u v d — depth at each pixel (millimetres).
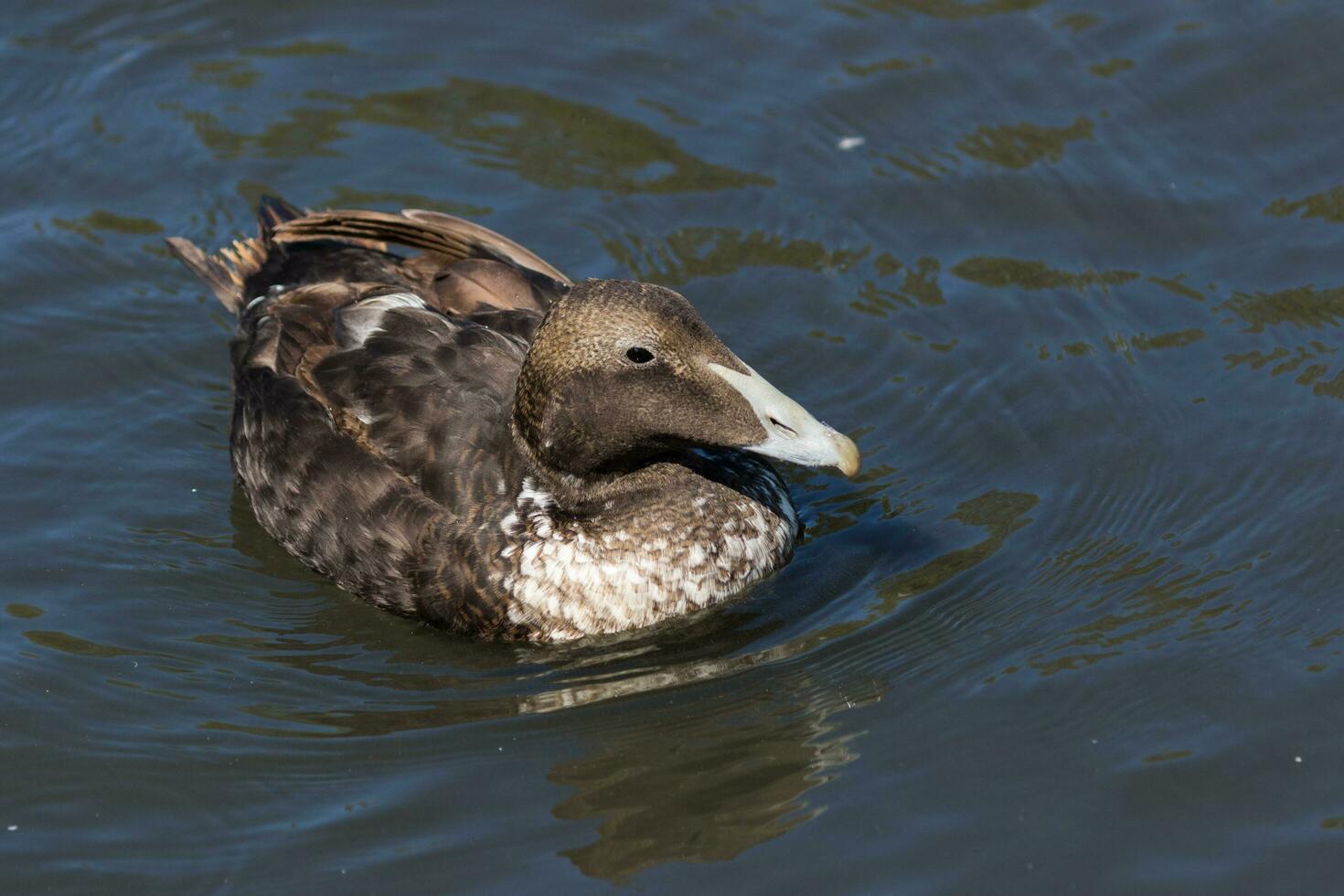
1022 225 14992
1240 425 12680
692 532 11406
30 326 14312
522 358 11742
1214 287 14094
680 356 10641
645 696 10766
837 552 12055
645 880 9125
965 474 12688
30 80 16812
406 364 11703
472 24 17625
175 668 11109
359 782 10031
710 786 9875
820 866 9180
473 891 9117
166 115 16531
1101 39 16703
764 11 17594
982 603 11344
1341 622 10773
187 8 17734
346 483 11555
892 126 16109
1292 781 9562
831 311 14375
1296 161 15188
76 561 12109
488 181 15945
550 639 11414
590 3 17781
